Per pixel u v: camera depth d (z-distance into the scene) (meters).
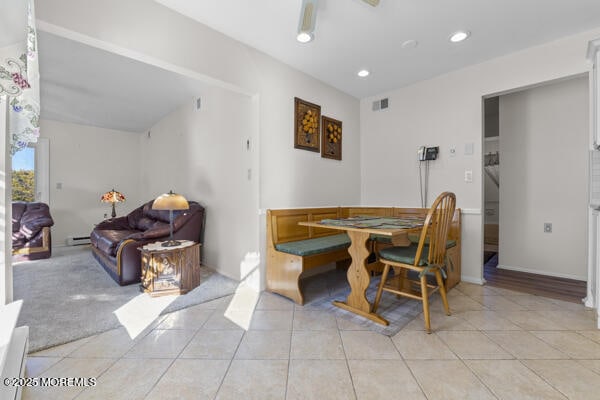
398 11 2.06
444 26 2.25
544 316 2.07
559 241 3.15
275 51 2.64
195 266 2.72
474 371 1.42
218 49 2.29
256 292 2.62
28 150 4.67
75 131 5.12
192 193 3.91
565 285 2.81
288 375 1.40
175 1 1.94
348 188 3.70
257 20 2.16
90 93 3.69
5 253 1.28
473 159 2.92
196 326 1.92
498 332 1.83
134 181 5.84
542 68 2.51
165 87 3.51
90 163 5.28
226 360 1.52
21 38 0.96
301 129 3.03
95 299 2.39
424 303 1.84
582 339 1.73
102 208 5.41
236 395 1.26
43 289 2.63
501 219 3.53
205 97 3.59
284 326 1.93
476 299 2.42
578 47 2.34
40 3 1.48
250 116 2.75
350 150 3.73
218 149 3.33
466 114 2.96
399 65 2.91
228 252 3.13
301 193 3.05
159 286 2.49
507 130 3.49
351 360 1.52
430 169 3.24
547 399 1.22
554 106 3.19
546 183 3.23
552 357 1.54
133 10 1.83
